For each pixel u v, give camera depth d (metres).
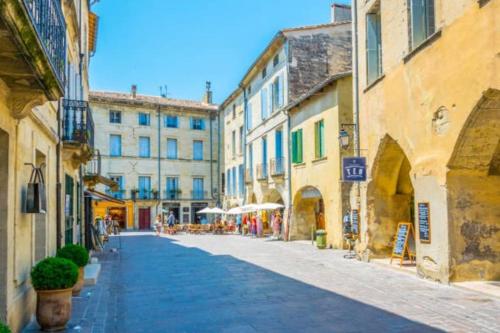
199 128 47.28
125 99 43.53
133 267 14.68
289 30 24.98
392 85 12.44
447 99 9.73
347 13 28.30
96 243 20.38
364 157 13.73
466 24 9.01
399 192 14.12
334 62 25.80
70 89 11.91
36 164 8.68
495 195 9.96
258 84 30.44
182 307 8.59
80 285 9.81
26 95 5.99
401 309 7.91
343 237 18.86
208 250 20.00
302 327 6.96
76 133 11.12
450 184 9.84
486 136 9.26
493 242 9.93
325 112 20.45
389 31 12.66
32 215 7.46
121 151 43.44
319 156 21.41
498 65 8.01
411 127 11.37
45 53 4.96
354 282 10.74
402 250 12.48
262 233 28.69
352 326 6.94
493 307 7.85
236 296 9.46
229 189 38.88
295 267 13.71
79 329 6.88
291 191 24.55
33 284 6.71
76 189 14.30
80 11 14.61
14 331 6.27
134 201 43.41
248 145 32.78
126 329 7.16
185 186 45.97
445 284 9.84
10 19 3.86
